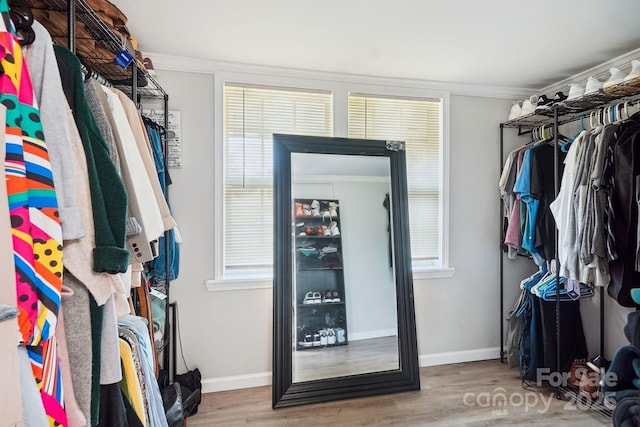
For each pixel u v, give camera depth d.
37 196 0.64
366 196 2.35
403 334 2.27
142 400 1.04
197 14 1.68
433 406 2.04
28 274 0.61
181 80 2.20
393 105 2.56
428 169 2.63
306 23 1.77
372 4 1.60
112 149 1.00
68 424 0.72
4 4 0.63
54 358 0.67
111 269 0.80
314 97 2.43
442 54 2.13
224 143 2.29
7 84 0.61
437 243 2.67
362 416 1.94
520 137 2.75
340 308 2.22
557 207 2.11
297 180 2.24
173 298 2.21
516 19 1.72
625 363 1.73
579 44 1.99
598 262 1.86
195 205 2.23
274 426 1.86
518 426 1.84
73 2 1.03
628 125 1.83
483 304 2.72
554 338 2.25
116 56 1.42
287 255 2.14
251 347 2.31
